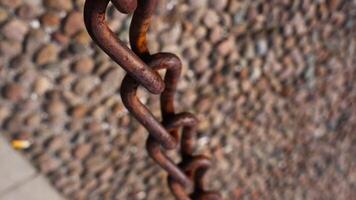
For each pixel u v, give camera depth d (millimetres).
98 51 2402
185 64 2586
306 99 3045
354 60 3072
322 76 3010
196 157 1072
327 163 3354
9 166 2396
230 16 2594
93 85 2471
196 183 1133
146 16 683
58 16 2287
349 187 3529
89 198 2730
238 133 2926
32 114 2445
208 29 2564
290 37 2791
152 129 842
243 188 3119
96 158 2646
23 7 2227
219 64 2672
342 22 2895
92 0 609
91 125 2561
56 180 2602
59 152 2564
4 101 2377
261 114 2945
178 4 2438
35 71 2359
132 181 2793
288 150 3160
